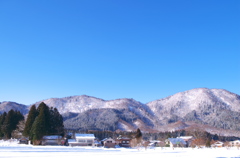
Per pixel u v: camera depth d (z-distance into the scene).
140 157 43.34
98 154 48.06
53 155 44.16
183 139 140.75
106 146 105.56
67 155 44.88
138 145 105.81
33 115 102.38
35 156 41.44
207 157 45.44
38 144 90.19
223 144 134.88
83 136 104.31
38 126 93.75
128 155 46.94
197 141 133.25
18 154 43.47
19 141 97.56
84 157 42.16
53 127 105.94
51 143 95.25
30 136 95.88
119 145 114.62
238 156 48.00
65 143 103.12
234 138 190.12
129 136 140.62
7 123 109.75
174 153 56.59
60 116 113.56
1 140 102.00
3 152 45.91
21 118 117.69
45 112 101.56
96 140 109.56
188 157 45.31
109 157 42.56
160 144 136.75
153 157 43.69
